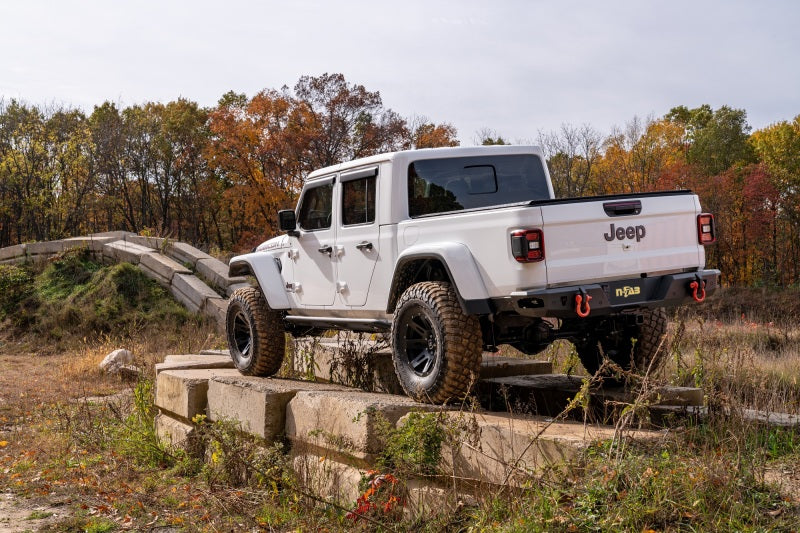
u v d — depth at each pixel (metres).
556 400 5.85
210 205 56.25
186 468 7.08
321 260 6.89
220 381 7.13
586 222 5.00
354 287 6.41
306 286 7.16
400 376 5.68
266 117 42.84
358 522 4.92
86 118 56.31
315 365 8.16
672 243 5.34
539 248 4.82
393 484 4.86
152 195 58.34
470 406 5.30
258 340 7.62
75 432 8.52
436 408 5.24
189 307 19.59
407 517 4.81
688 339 7.92
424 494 4.75
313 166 42.22
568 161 43.25
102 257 22.47
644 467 4.04
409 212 6.02
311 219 7.16
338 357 7.74
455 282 5.20
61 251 22.91
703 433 4.72
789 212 50.19
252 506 5.75
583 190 43.16
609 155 46.31
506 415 5.35
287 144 41.16
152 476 7.01
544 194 6.67
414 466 4.89
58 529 5.48
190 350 15.64
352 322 6.53
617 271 5.08
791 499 3.81
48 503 6.27
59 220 46.31
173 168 56.38
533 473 4.29
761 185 46.59
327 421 5.67
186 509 5.91
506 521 4.09
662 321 5.86
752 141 55.41
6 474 7.21
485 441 4.73
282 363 8.35
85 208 49.34
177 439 7.66
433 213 6.02
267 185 42.34
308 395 5.98
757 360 9.03
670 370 7.24
